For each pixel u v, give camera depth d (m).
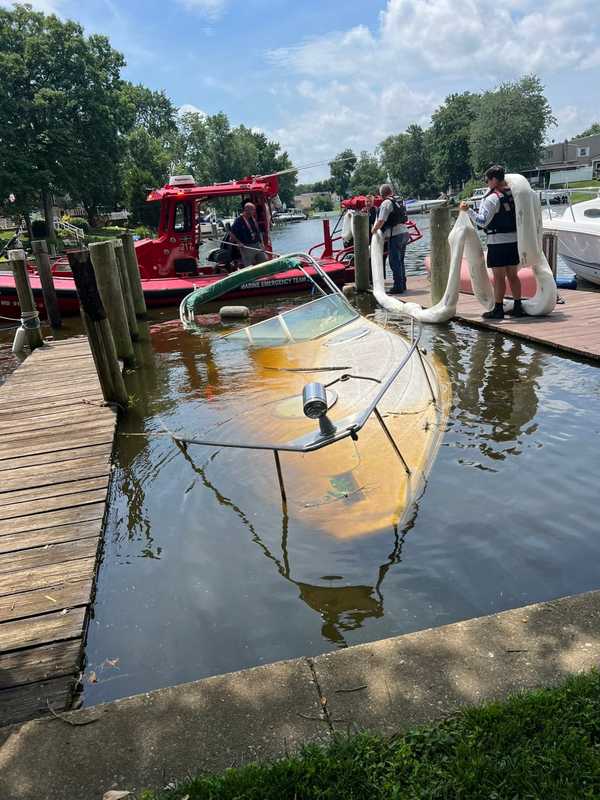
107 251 7.52
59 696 2.50
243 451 4.56
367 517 3.59
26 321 9.28
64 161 38.59
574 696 2.01
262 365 6.53
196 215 12.80
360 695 2.12
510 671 2.16
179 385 6.75
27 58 38.69
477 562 3.21
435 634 2.36
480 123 75.12
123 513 4.04
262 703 2.13
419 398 5.05
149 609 3.07
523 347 7.23
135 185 45.38
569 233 11.48
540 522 3.52
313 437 3.46
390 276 14.33
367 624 2.84
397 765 1.84
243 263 12.51
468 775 1.77
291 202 109.56
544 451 4.39
